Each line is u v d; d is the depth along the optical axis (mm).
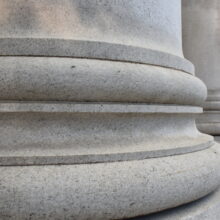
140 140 8312
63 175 6820
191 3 23984
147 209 7410
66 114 7648
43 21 8062
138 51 8422
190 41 23938
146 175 7344
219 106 22766
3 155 7047
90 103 7668
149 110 8344
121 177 7090
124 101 8047
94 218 6910
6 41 7703
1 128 7637
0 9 8250
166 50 9523
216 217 8891
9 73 7352
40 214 6629
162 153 8070
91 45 7840
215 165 9023
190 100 9711
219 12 23828
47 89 7367
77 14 8219
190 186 8039
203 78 23688
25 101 7477
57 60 7504
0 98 7508
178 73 9359
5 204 6582
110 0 8516
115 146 7844
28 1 8172
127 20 8688
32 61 7441
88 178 6875
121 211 7059
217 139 22188
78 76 7441
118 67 7844
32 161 6980
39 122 7641
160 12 9547
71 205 6691
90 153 7258
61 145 7539
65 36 7977
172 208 8289
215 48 23703
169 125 9172
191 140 9586
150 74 8281
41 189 6629
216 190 10031
